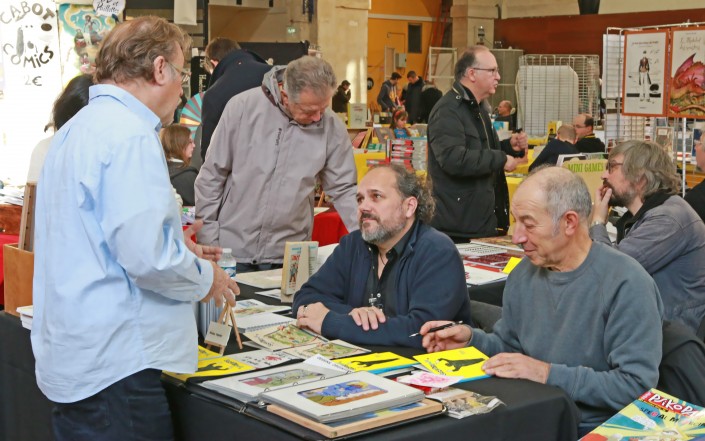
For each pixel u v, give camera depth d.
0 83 6.54
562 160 4.39
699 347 2.26
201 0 10.28
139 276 1.92
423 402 1.93
